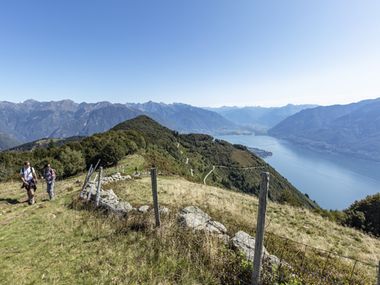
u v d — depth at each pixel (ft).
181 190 83.51
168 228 35.14
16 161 252.42
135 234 35.91
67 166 183.32
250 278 26.14
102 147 212.43
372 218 103.65
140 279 26.32
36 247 33.40
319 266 33.42
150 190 78.33
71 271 27.89
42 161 169.17
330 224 71.82
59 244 34.30
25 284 25.53
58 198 62.08
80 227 40.01
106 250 32.07
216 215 51.13
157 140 493.36
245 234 35.81
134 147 262.06
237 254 30.30
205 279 26.45
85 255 31.30
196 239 32.73
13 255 31.27
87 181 67.15
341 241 56.70
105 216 44.83
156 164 212.84
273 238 40.91
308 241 51.03
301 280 26.48
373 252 52.08
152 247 32.17
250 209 71.36
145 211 43.21
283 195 214.07
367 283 30.86
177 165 314.76
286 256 34.81
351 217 102.37
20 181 106.32
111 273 27.40
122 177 106.11
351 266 37.52
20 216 47.21
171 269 28.02
